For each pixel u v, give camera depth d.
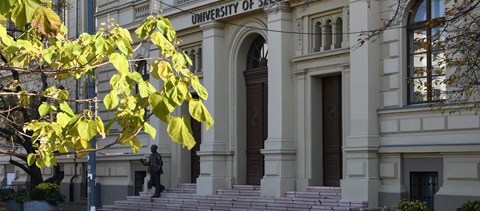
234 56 26.75
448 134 18.84
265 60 26.06
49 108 9.01
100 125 7.98
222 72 26.95
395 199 19.86
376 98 20.64
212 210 24.52
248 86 26.67
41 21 7.25
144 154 29.84
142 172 30.50
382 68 20.59
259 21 25.31
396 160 20.05
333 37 22.64
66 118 8.55
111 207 28.84
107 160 32.06
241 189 25.72
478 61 15.30
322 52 22.58
